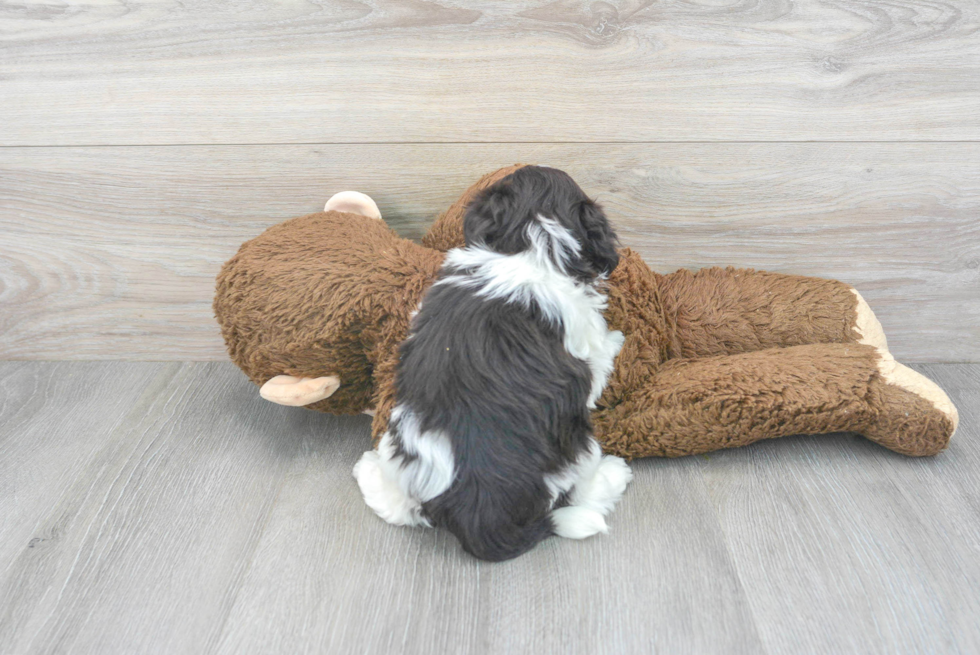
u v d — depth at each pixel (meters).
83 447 1.42
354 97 1.41
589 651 0.98
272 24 1.34
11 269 1.60
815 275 1.57
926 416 1.25
